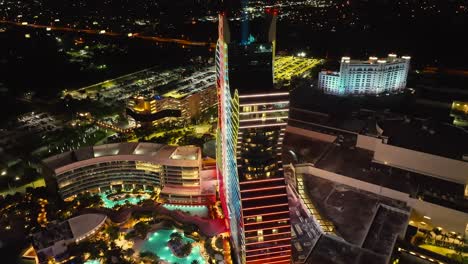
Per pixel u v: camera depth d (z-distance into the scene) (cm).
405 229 18875
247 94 14988
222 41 16912
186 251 19188
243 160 16200
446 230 19950
